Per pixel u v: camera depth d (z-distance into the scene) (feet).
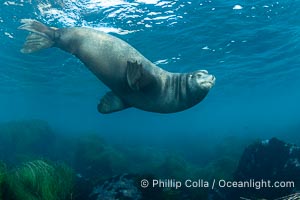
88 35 19.13
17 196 18.01
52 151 83.05
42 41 20.26
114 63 18.16
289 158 30.32
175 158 66.28
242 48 70.95
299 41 71.41
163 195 24.91
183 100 18.21
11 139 78.89
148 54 69.10
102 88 111.24
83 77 91.66
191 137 148.36
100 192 23.43
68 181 24.06
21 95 133.80
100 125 424.46
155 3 45.47
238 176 33.94
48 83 102.17
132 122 359.46
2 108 195.62
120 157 65.92
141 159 79.36
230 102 184.65
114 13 47.70
